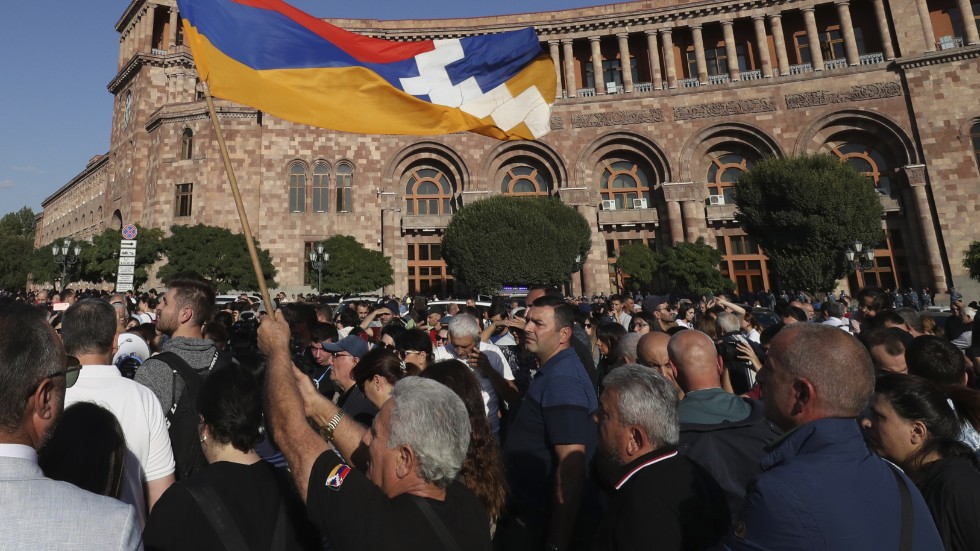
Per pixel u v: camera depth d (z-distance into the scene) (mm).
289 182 44531
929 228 38312
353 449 3553
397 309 16312
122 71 54562
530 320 5191
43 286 68875
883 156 41594
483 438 3703
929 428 3658
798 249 32906
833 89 41844
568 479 4184
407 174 46719
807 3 44062
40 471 1930
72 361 3768
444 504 2725
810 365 2756
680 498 3021
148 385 4480
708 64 48281
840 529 2354
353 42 6863
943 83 39438
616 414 3441
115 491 2879
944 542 3254
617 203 46000
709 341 4512
